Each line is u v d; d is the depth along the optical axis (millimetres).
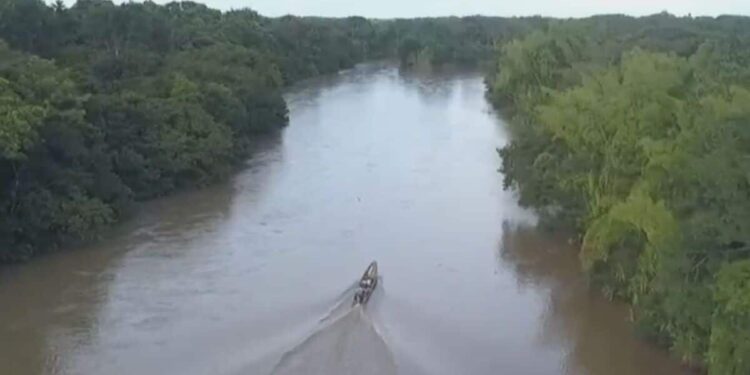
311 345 39500
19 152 46688
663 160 38438
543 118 54406
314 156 80188
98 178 57062
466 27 183750
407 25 187125
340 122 98312
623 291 45219
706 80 52688
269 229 57500
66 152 53781
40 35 81562
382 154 81688
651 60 55188
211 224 58281
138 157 62812
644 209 37594
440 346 40438
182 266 50062
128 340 40219
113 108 63344
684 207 36875
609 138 47656
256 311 43688
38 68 56438
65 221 51812
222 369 37312
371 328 41406
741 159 33156
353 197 66000
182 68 85188
